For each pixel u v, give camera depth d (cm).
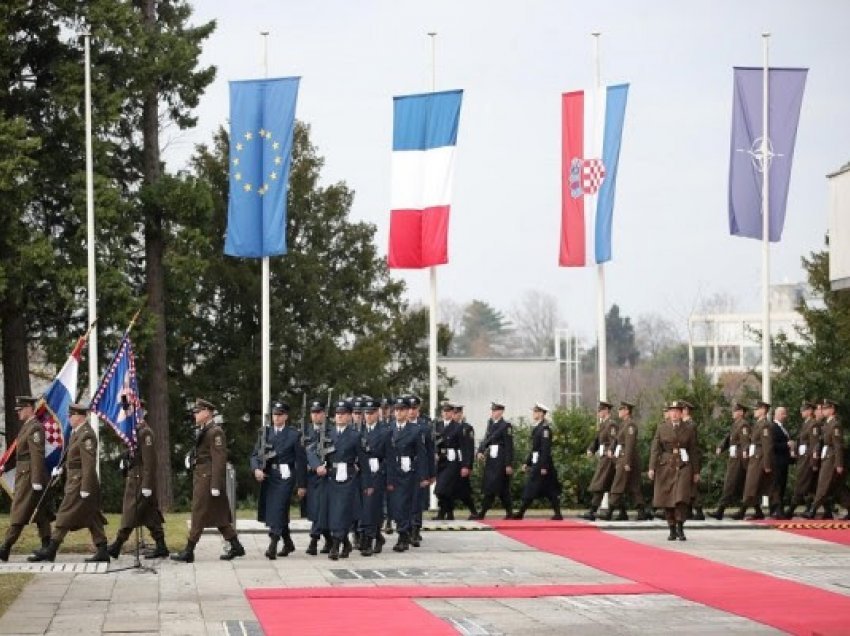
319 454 2803
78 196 4806
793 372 4241
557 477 3875
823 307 5759
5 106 4919
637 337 16662
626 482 3594
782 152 3938
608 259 3731
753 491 3606
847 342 4453
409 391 6669
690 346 9975
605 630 1883
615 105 3725
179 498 5675
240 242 3759
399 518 2931
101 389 2667
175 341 5609
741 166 3941
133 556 2827
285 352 6134
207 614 2045
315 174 6419
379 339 6450
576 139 3753
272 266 6134
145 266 5372
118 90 4956
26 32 4978
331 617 2008
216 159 6175
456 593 2256
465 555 2856
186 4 5506
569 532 3331
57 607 2120
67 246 4856
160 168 5372
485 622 1956
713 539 3173
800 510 4016
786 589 2308
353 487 2805
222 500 2753
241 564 2702
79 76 4872
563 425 4175
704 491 4141
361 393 6153
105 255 4928
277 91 3762
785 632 1867
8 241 4653
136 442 2702
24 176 4666
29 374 5181
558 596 2228
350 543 2914
